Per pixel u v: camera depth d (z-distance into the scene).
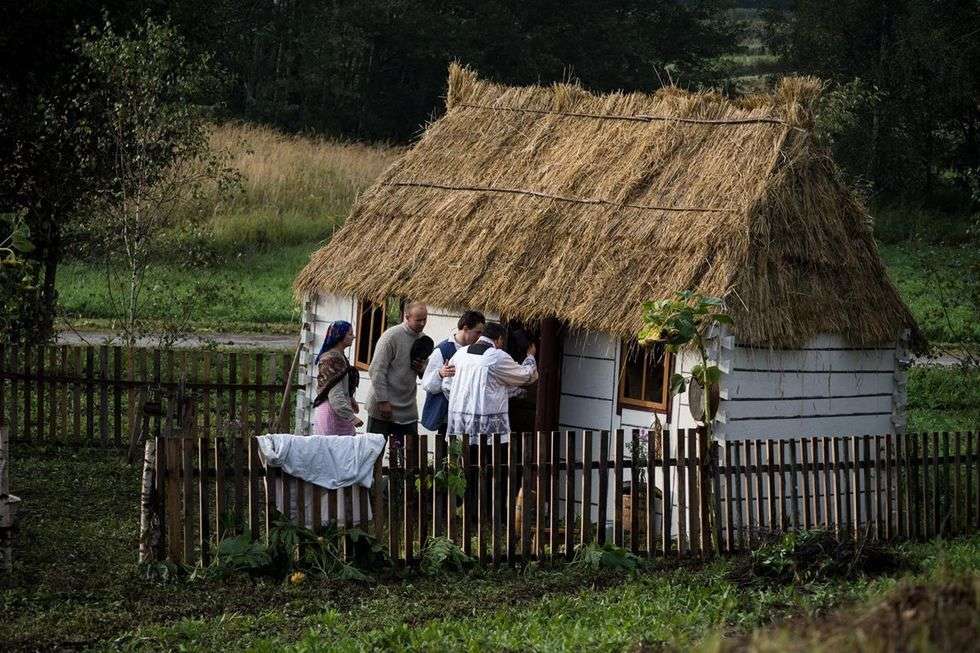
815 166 12.97
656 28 70.25
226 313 26.95
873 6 54.56
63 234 19.69
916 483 11.80
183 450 9.65
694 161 13.12
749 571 9.77
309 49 63.91
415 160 15.66
